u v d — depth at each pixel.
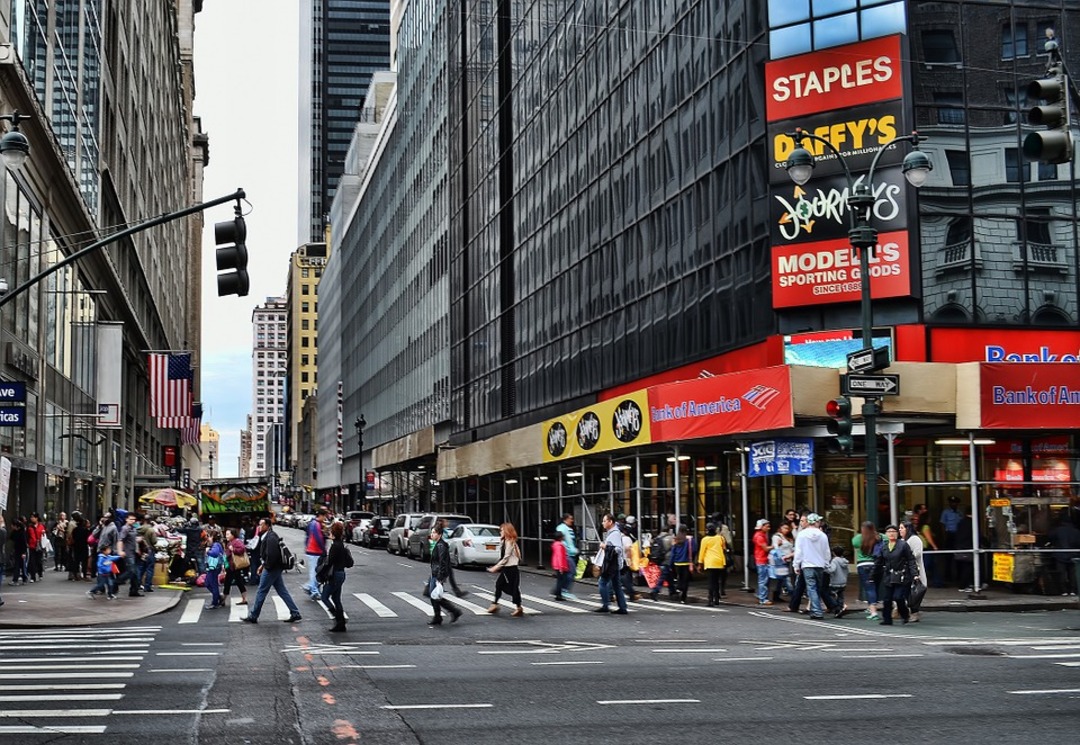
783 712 10.32
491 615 21.69
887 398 25.16
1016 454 26.95
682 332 34.19
